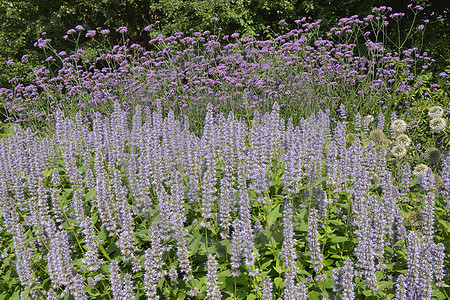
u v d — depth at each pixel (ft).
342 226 14.23
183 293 12.25
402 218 12.84
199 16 55.42
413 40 43.50
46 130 32.42
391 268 12.37
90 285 12.30
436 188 15.71
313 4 53.31
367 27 49.60
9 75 54.60
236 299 12.05
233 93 31.40
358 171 14.32
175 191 12.82
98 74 36.09
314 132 17.35
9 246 15.31
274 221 13.10
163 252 12.93
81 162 20.04
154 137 16.75
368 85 32.40
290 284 10.82
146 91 33.40
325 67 33.22
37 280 13.65
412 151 24.72
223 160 15.65
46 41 36.68
